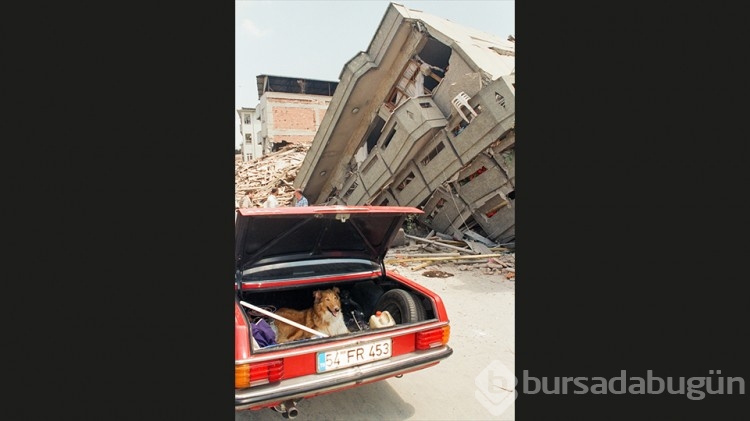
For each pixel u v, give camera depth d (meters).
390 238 3.91
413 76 9.41
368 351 2.86
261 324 3.06
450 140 8.90
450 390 3.70
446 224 10.48
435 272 8.02
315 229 3.53
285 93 31.78
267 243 3.42
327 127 10.39
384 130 9.59
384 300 3.63
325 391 2.63
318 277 3.58
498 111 7.86
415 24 8.77
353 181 11.05
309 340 2.69
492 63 8.66
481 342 4.75
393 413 3.34
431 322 3.16
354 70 9.34
